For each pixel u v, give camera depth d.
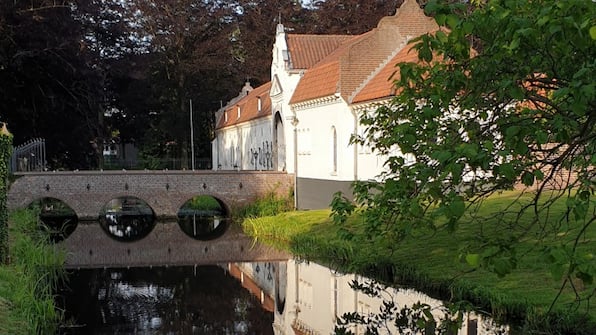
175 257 23.97
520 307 11.80
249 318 14.52
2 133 18.36
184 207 42.94
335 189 29.31
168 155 66.69
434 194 5.11
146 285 18.64
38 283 16.17
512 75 5.07
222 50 63.25
